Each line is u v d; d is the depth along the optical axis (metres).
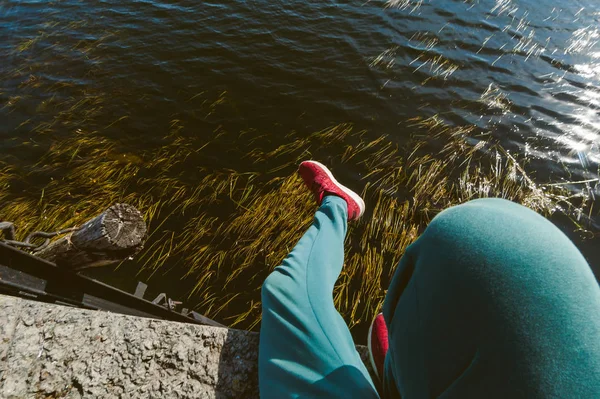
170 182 5.00
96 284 2.10
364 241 4.55
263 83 6.65
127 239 1.93
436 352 0.48
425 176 5.20
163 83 6.52
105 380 1.21
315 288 1.15
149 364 1.25
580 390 0.38
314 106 6.29
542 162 5.48
